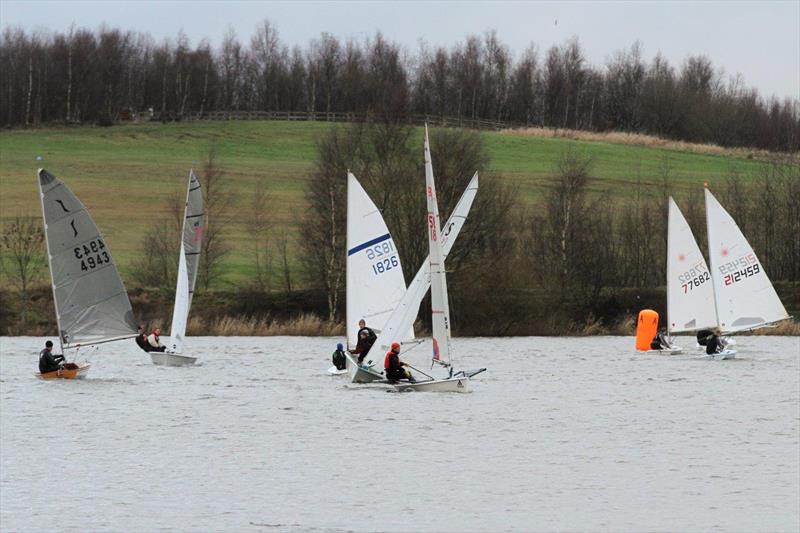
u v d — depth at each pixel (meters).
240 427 139.50
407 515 99.31
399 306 172.62
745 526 96.69
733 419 149.25
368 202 180.00
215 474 113.69
